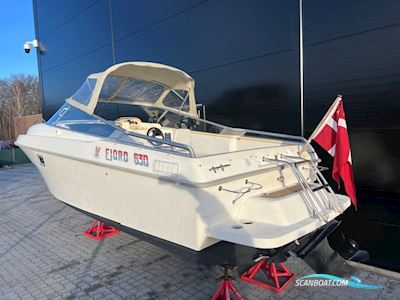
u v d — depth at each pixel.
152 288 2.74
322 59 3.82
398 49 3.23
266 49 4.39
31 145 3.71
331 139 2.74
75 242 3.88
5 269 3.21
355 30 3.52
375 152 3.47
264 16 4.37
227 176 2.19
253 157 2.47
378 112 3.41
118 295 2.65
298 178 2.57
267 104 4.44
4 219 5.07
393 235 3.37
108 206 2.94
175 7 5.60
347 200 2.72
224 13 4.85
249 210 2.33
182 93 4.12
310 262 2.55
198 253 2.23
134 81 3.74
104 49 7.39
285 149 2.84
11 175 10.35
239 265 2.35
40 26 9.89
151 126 4.09
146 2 6.14
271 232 2.04
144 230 2.61
